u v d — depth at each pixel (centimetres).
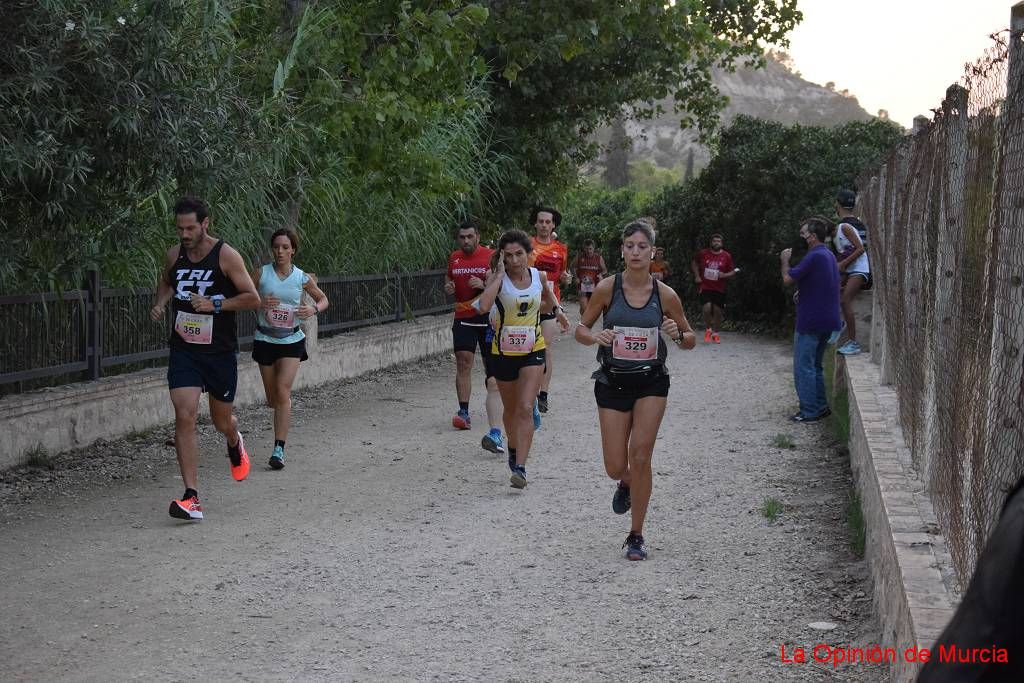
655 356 659
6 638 534
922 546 486
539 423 1120
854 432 901
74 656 511
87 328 997
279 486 865
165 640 533
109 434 1005
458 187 1352
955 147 527
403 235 1602
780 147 2258
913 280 716
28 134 745
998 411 367
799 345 1156
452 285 1133
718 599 589
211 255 761
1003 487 349
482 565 655
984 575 144
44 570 643
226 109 896
